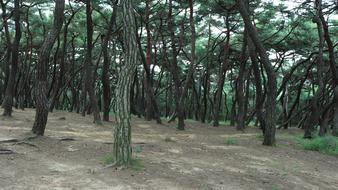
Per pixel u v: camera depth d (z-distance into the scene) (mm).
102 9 26125
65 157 10820
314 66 31812
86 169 9648
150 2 25656
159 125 21812
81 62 38031
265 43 27391
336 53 27547
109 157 10680
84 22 27953
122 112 10047
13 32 34875
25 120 17047
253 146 15906
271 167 12320
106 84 20797
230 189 9375
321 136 20750
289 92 35906
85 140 13344
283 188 10109
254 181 10375
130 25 9961
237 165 12023
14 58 17578
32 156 10602
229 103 50219
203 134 19344
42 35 33656
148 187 8664
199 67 39219
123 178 9094
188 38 30297
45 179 8742
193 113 42094
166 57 31547
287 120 29078
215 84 44656
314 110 20688
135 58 10047
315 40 27547
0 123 15586
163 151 12891
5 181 8469
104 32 28609
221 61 33188
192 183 9406
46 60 12742
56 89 25484
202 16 25703
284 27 26734
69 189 8141
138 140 14719
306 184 10867
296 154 15266
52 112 24719
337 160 15359
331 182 11578
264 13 25094
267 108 16484
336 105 22375
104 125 18922
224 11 24781
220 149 14461
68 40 36031
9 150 10711
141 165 10258
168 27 26062
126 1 10023
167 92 43188
